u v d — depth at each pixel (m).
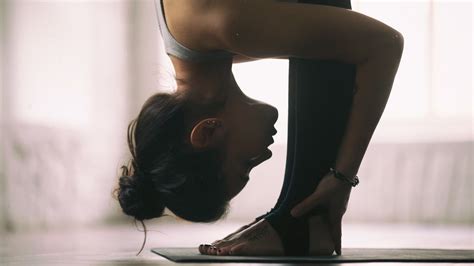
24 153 6.54
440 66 7.22
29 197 6.49
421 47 7.27
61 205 6.87
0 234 5.41
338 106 2.34
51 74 7.09
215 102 2.40
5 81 6.67
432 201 7.04
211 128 2.38
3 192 6.27
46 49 7.05
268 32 2.26
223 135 2.41
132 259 2.45
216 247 2.43
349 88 2.34
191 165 2.39
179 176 2.39
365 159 7.43
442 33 7.20
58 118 7.12
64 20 7.25
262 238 2.38
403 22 7.28
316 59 2.33
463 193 6.86
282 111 7.94
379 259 2.26
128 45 7.86
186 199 2.41
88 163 7.27
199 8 2.32
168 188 2.40
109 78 7.66
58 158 6.90
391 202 7.28
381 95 2.33
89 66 7.46
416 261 2.26
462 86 7.16
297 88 2.36
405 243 3.74
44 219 6.62
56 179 6.83
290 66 2.38
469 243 3.75
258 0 2.28
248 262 2.20
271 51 2.30
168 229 6.42
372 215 7.38
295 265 2.10
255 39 2.26
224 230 6.19
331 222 2.40
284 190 2.48
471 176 6.83
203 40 2.34
